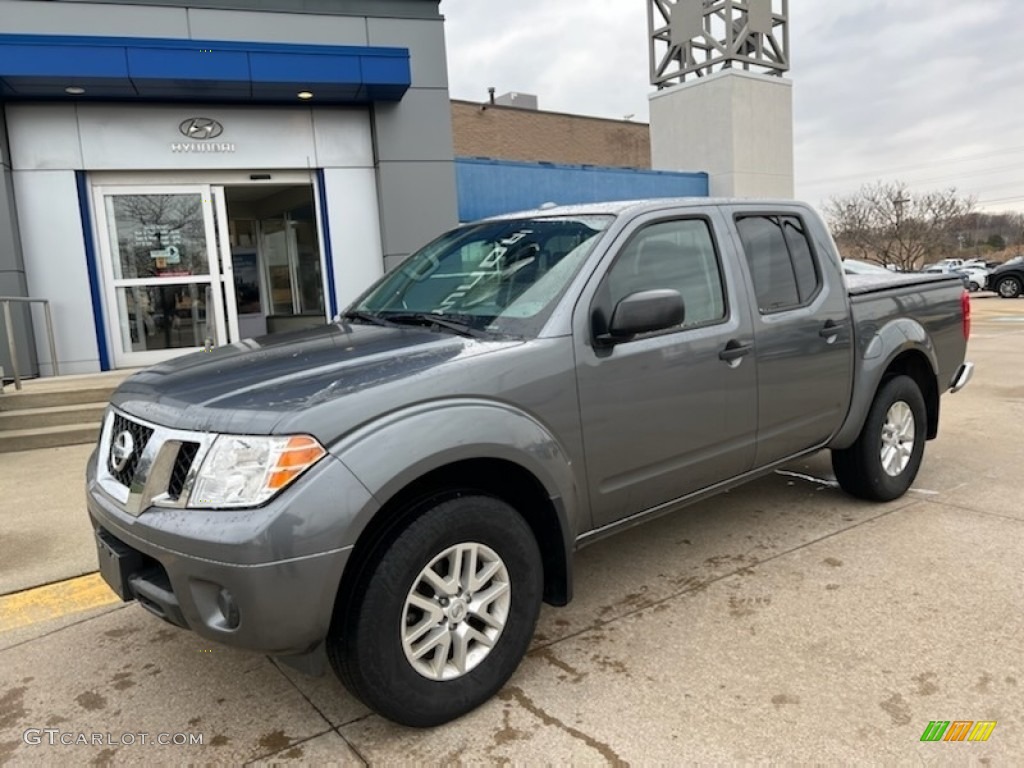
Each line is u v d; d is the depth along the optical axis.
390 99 9.80
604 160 32.00
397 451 2.50
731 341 3.68
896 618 3.36
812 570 3.90
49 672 3.23
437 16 9.98
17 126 8.78
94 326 9.24
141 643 3.47
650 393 3.32
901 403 4.84
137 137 9.22
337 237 10.13
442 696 2.67
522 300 3.25
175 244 9.66
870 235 54.03
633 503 3.39
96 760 2.62
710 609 3.53
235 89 8.95
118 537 2.67
